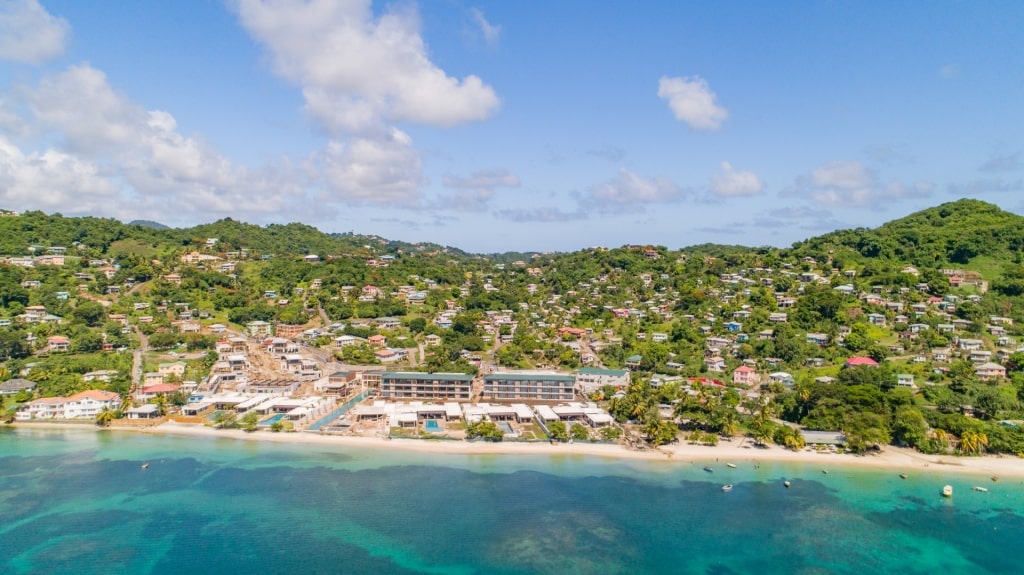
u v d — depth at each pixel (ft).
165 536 406.62
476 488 488.02
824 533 422.82
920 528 430.61
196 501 458.91
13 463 533.14
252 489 481.05
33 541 398.83
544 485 495.41
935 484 503.20
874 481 508.94
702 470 529.86
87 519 428.97
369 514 440.45
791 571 377.09
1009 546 408.67
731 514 448.24
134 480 497.87
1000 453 565.94
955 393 646.33
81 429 627.46
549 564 379.14
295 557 382.22
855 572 377.91
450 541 404.57
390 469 525.75
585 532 419.33
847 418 590.14
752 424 615.57
